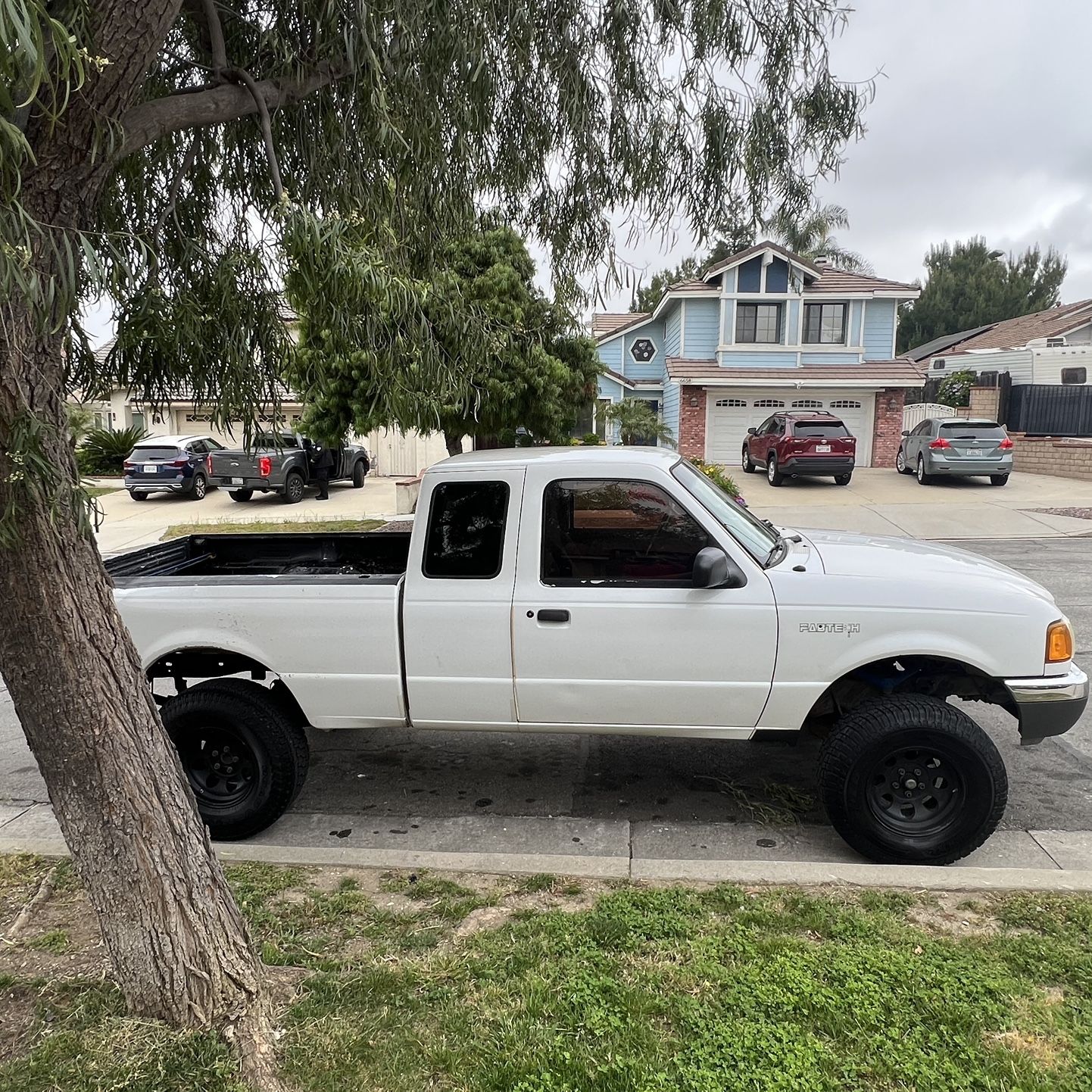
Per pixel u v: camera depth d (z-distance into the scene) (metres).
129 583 4.14
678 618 3.70
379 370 3.49
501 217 4.44
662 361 25.97
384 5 3.12
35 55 1.40
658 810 4.37
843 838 3.71
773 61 3.96
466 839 4.11
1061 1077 2.24
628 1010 2.54
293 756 4.04
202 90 2.80
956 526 13.89
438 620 3.85
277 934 3.03
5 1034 2.50
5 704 6.42
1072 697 3.59
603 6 3.91
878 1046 2.36
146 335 2.96
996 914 3.07
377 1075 2.31
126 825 2.37
